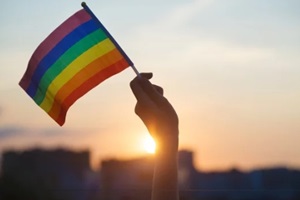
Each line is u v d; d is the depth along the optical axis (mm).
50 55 7191
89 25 7219
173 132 5316
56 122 7242
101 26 7219
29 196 17406
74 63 7195
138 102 5398
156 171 5238
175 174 5227
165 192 5188
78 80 7207
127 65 7199
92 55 7191
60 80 7195
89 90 7230
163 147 5285
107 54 7156
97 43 7191
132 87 5438
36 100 7191
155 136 5328
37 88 7191
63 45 7184
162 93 5535
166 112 5367
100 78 7215
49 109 7219
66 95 7227
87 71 7203
